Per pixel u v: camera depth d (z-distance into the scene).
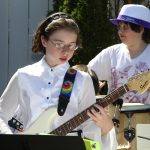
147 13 5.41
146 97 5.25
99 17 8.34
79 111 3.87
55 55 3.80
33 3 9.19
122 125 4.98
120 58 5.39
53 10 8.88
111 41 8.44
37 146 2.94
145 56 5.32
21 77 3.87
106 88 5.25
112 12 8.72
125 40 5.32
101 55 5.49
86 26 8.26
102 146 3.82
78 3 8.30
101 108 3.78
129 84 3.97
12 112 3.97
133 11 5.38
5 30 9.08
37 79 3.87
